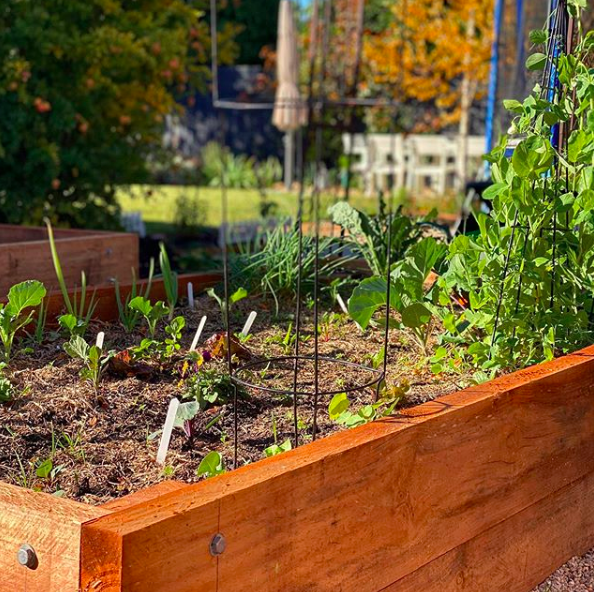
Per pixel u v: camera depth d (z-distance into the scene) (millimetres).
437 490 2035
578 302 2820
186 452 2217
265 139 21781
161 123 8914
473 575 2217
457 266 2697
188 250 8430
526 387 2289
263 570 1609
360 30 14258
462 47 14328
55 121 7285
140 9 8203
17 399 2467
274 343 3121
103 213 8227
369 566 1868
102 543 1375
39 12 7102
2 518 1586
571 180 2869
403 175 16844
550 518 2506
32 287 2676
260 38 24391
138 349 2771
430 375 2768
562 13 2908
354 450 1773
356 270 4102
